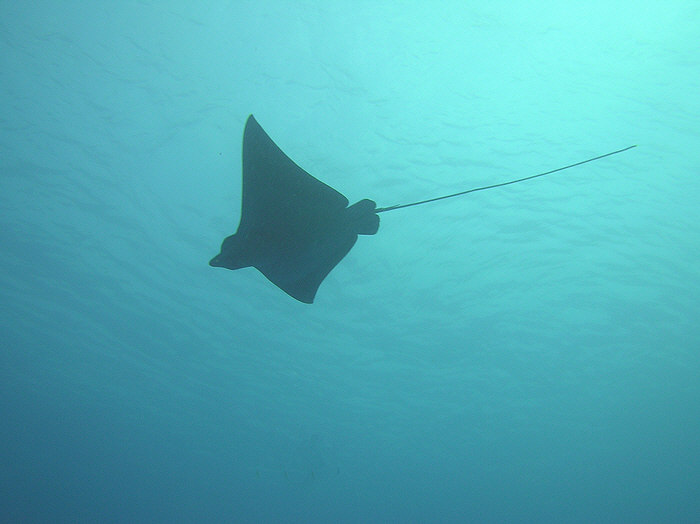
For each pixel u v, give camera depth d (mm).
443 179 9188
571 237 10594
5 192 10039
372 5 6852
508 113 8242
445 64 7574
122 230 10766
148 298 13000
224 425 21344
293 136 8312
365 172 8922
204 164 8938
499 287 11969
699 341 14406
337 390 17250
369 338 14008
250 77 7656
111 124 8453
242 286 11875
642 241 10672
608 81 7844
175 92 7902
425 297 12258
